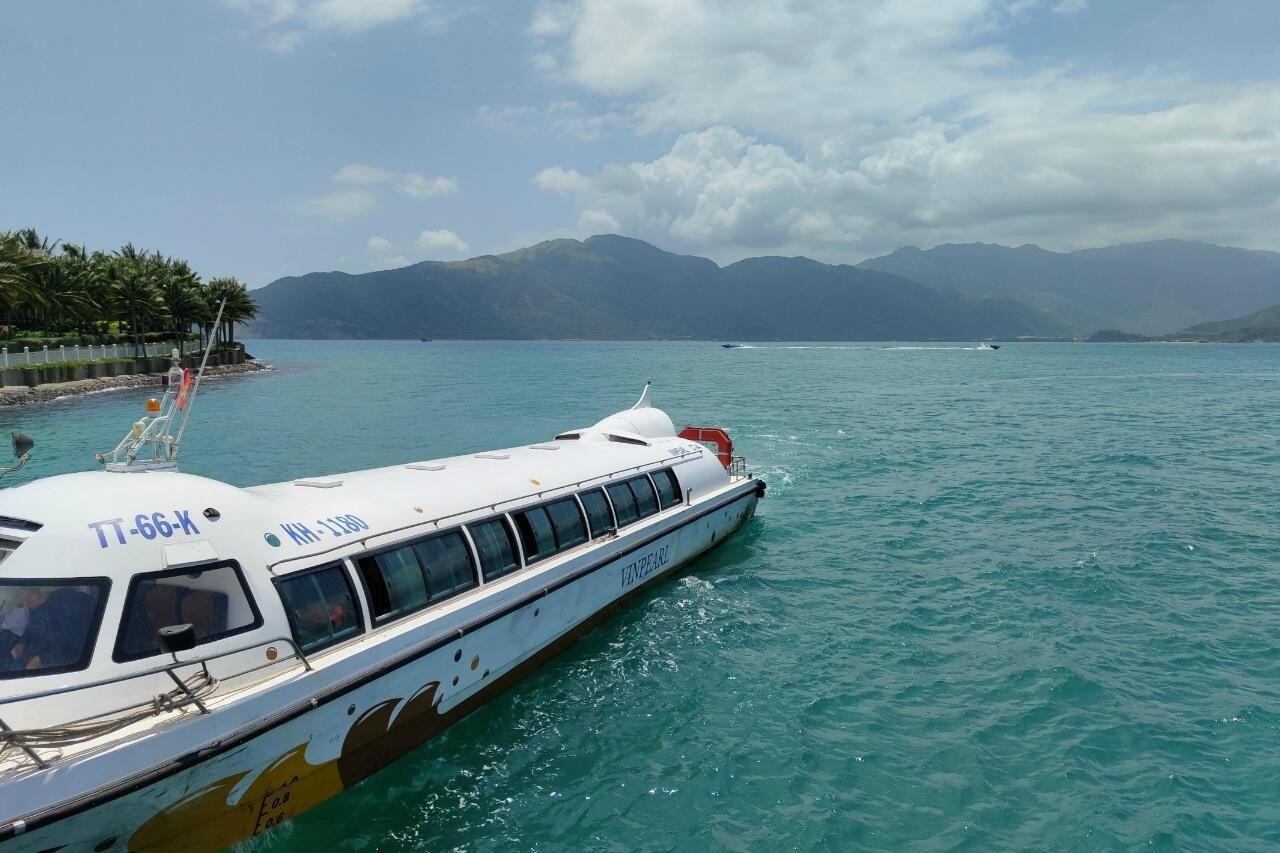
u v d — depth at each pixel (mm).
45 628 7754
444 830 9781
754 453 36625
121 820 7633
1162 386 90438
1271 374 120812
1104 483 30109
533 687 13375
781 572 19391
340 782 10078
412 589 11250
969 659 14547
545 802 10359
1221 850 9477
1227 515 24953
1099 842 9594
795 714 12562
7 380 63562
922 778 10914
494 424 48719
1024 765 11219
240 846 8984
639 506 17438
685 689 13375
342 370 126250
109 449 38031
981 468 33125
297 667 9336
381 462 34781
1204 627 15953
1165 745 11664
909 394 74875
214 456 36375
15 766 7094
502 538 13273
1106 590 18016
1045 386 88938
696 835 9727
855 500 27000
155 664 8094
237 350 118875
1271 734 11930
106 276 85750
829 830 9805
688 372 120125
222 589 8852
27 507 8609
